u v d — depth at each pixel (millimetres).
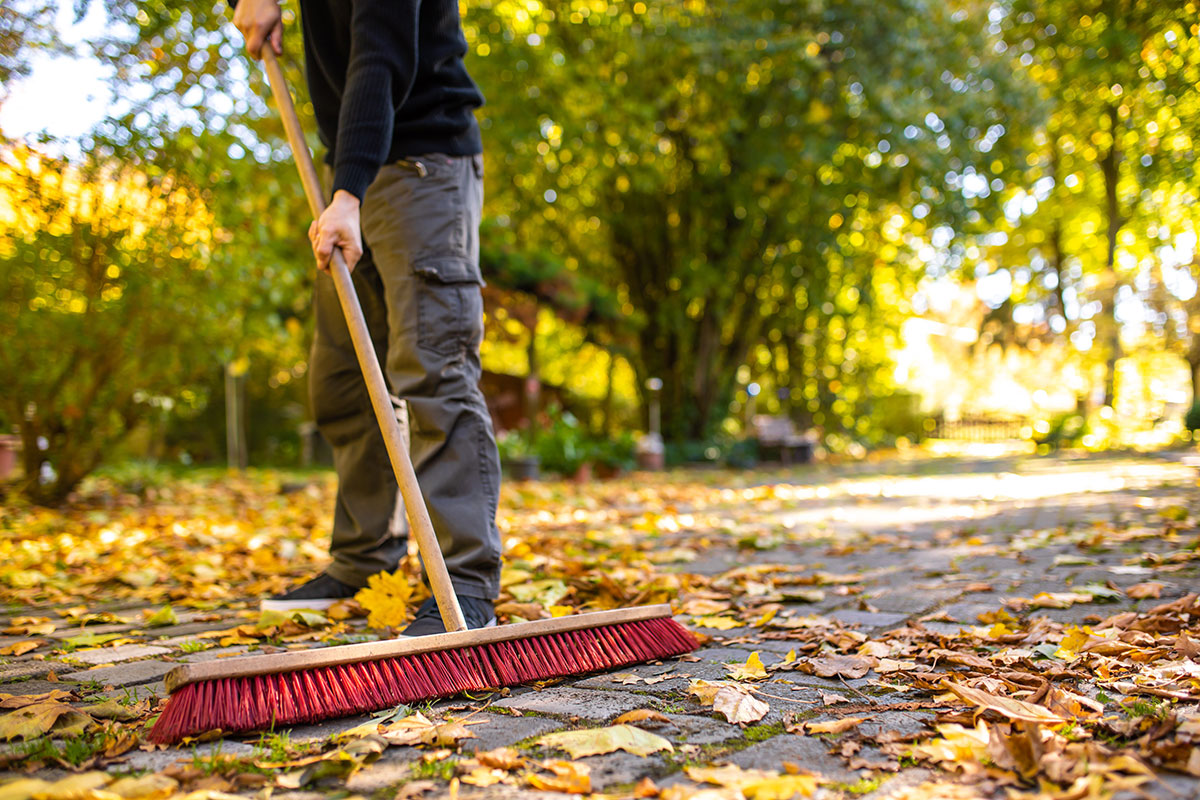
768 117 13055
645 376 15594
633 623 1921
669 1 11289
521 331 14250
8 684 1799
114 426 6238
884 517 5629
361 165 1993
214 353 6676
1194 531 4137
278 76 2150
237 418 11859
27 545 4055
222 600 2871
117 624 2498
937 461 15242
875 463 15258
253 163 6250
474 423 2182
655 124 12836
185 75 4879
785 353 18297
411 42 2064
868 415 20719
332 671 1482
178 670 1355
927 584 2939
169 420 10930
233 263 6070
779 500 7426
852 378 20328
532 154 11867
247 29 2186
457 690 1575
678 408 15352
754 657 1799
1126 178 20578
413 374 2164
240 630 2242
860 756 1275
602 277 15727
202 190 5496
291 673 1443
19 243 5227
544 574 3133
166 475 8500
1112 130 18453
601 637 1842
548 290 11906
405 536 2672
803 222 14875
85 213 5203
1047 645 1908
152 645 2197
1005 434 23625
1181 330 21656
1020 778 1165
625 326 13344
